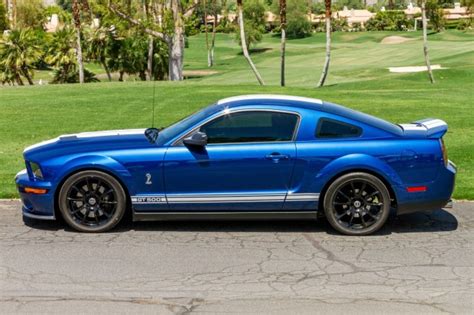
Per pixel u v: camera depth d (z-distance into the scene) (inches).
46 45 2064.5
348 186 281.0
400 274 235.9
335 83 1422.2
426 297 214.1
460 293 217.6
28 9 3592.5
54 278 231.0
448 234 286.7
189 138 280.1
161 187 280.4
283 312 201.5
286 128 282.7
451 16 4613.7
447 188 283.0
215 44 4210.1
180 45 1433.3
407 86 1088.8
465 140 526.0
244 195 279.9
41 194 282.4
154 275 234.2
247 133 282.4
